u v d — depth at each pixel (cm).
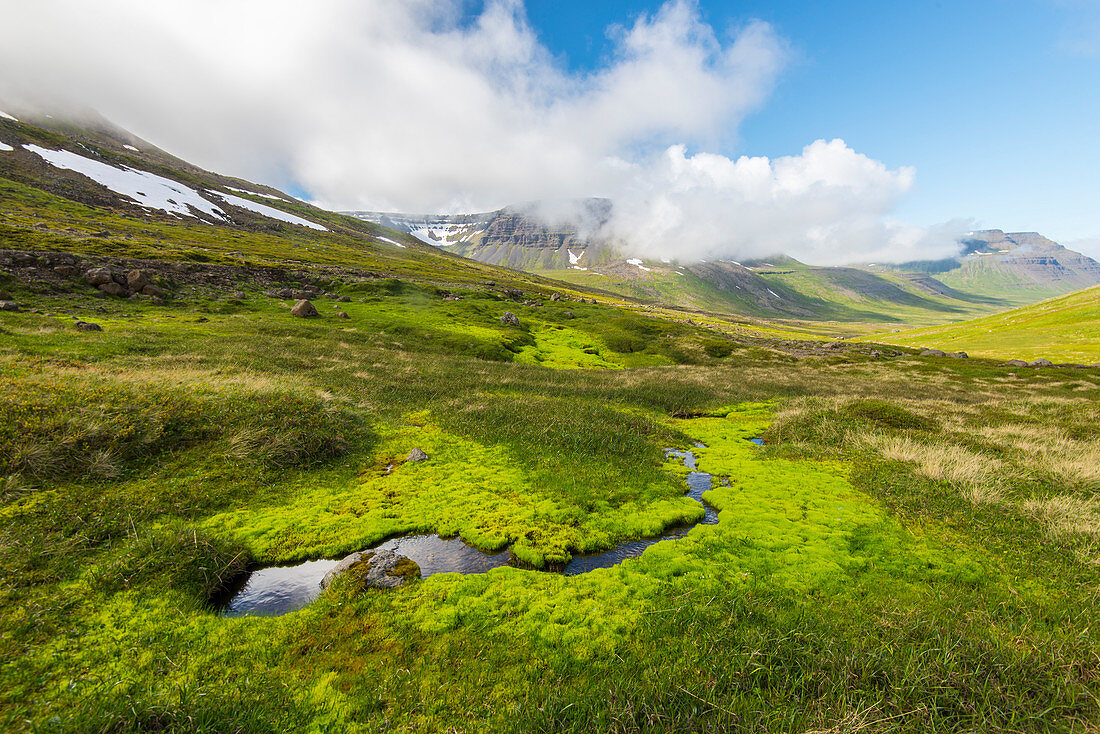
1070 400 3212
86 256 5466
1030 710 585
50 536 884
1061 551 994
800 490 1428
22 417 1197
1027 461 1551
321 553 1010
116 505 1039
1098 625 754
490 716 594
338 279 7956
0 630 652
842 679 638
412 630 756
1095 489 1313
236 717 566
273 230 16338
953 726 564
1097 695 600
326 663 682
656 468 1631
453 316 6875
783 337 12294
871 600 848
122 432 1266
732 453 1862
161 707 562
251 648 702
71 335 2952
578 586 899
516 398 2567
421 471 1477
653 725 572
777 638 727
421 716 595
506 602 841
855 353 8100
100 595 770
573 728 566
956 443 1803
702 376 4162
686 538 1111
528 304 9675
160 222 12675
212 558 901
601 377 3784
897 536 1109
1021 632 738
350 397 2180
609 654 713
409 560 982
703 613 805
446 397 2475
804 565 976
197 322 4466
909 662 660
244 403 1609
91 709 554
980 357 7919
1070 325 10319
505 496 1336
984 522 1148
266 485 1280
